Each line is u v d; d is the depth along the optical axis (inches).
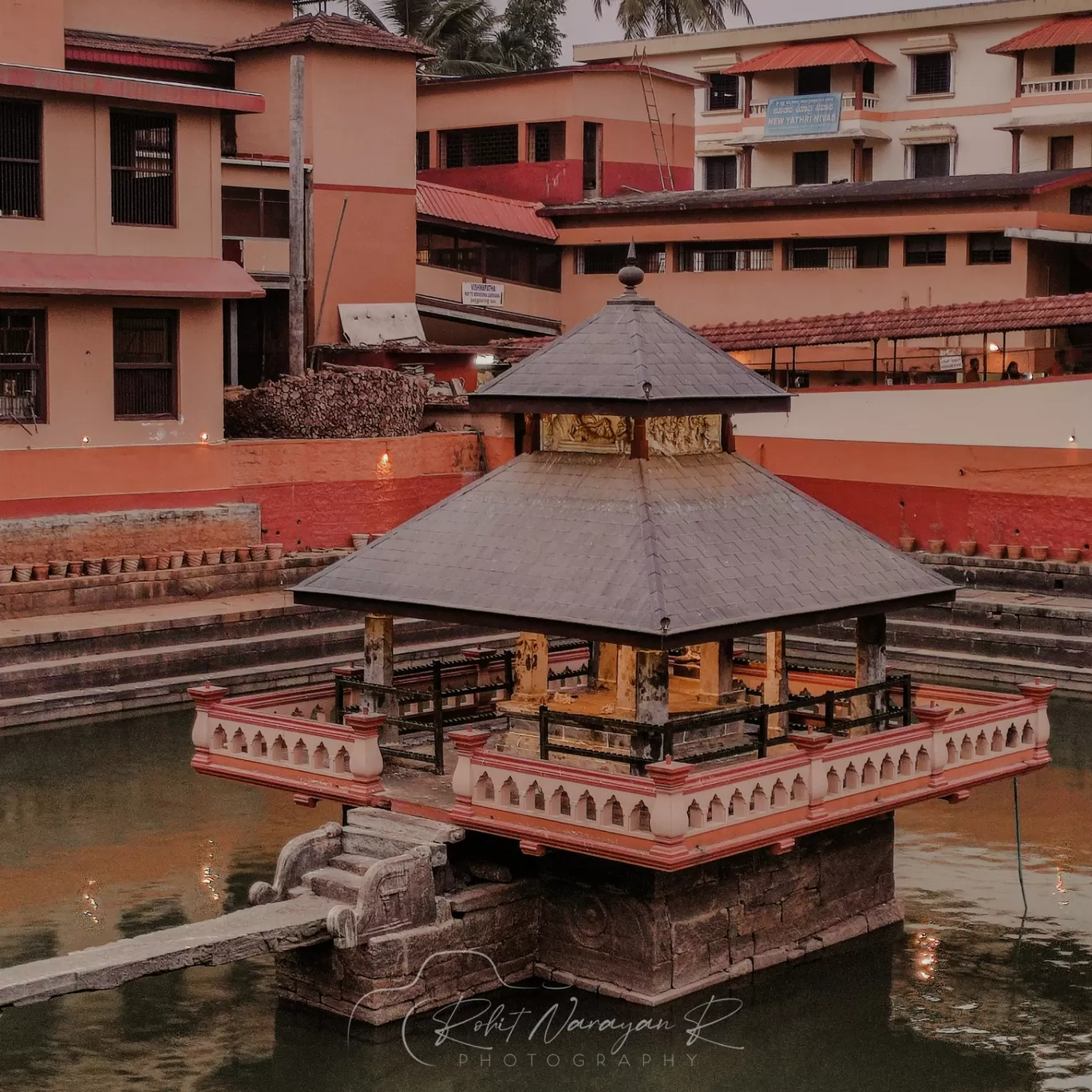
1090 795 845.8
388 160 1497.3
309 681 1071.6
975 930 653.3
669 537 553.6
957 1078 538.9
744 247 1626.5
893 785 577.3
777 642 615.8
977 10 1856.5
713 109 2055.9
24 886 706.2
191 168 1176.2
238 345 1443.2
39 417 1109.1
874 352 1330.0
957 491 1251.8
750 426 1357.0
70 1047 553.0
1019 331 1466.5
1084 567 1165.1
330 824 574.2
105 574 1075.3
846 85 1934.1
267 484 1198.9
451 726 644.1
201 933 523.2
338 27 1465.3
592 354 595.8
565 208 1664.6
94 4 1440.7
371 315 1477.6
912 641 1158.3
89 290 1098.7
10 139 1097.4
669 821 498.3
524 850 534.3
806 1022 569.3
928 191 1497.3
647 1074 537.0
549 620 535.5
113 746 925.2
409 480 1269.7
